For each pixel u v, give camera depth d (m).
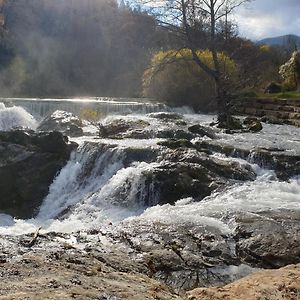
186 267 7.04
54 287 4.97
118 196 13.12
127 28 50.50
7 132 16.02
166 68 34.12
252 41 46.69
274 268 7.32
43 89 63.25
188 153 13.94
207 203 10.84
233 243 7.98
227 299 5.03
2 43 63.56
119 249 7.37
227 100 25.25
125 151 14.52
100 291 4.99
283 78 39.94
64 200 14.59
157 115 23.02
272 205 10.20
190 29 26.52
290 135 19.41
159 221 8.82
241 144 16.09
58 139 15.66
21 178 15.12
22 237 7.43
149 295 5.09
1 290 4.78
